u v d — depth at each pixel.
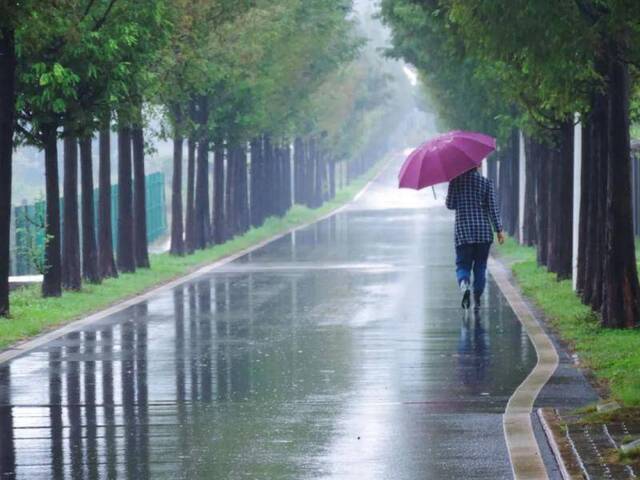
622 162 46.16
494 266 84.81
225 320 53.81
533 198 104.12
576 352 42.41
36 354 43.62
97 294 67.81
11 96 54.34
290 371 39.06
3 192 54.50
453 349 43.62
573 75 42.38
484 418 30.84
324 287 69.88
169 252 105.38
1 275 54.50
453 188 55.88
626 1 36.06
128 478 25.14
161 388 36.09
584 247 58.88
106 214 79.62
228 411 32.38
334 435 29.12
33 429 30.23
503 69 58.25
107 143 80.06
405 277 75.81
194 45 79.56
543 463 25.84
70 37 55.44
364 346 44.78
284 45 117.25
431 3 63.25
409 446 27.77
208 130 109.38
